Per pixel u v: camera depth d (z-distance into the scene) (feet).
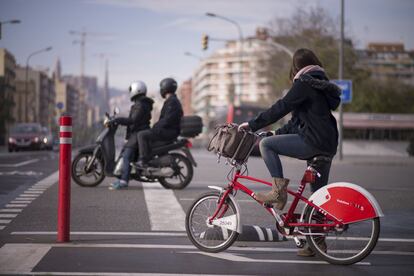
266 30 201.26
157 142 45.21
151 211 33.78
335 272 20.20
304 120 22.03
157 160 45.27
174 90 46.19
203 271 19.71
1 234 25.96
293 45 195.00
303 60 22.75
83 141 288.92
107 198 39.63
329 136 21.83
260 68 207.10
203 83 631.15
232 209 22.77
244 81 564.30
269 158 22.36
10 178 55.01
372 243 21.30
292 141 22.16
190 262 21.01
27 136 146.72
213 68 610.65
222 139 22.48
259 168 82.33
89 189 45.09
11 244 23.32
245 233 23.50
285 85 195.21
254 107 175.32
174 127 45.47
